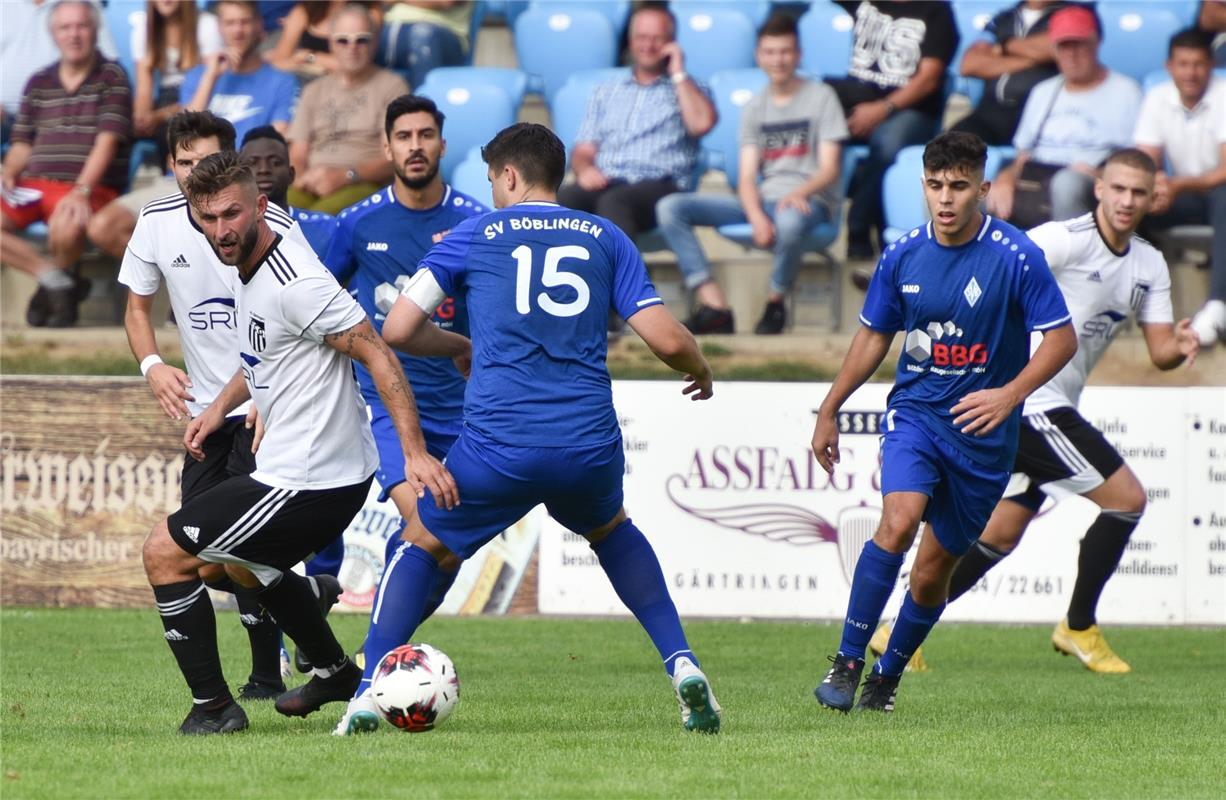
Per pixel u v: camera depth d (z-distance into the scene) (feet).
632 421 107.45
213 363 65.16
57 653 85.87
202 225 52.24
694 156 131.13
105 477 108.17
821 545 106.32
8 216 130.11
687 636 98.78
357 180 126.82
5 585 108.27
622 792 44.60
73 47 129.59
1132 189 82.94
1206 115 124.47
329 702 60.39
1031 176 127.03
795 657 89.45
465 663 85.15
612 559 57.47
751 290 130.31
